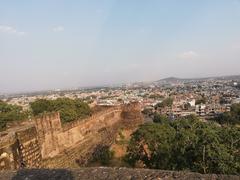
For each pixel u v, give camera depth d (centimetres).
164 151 2747
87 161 3322
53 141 2686
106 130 5006
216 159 1988
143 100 19000
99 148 3888
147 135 3219
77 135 3469
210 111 14675
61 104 5809
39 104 5556
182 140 2445
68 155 2916
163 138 3162
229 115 11350
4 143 1396
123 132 6081
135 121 6738
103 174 852
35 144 1686
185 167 2247
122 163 3584
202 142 2141
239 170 1948
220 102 18062
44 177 878
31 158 1620
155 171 845
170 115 13488
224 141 2241
